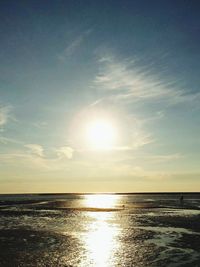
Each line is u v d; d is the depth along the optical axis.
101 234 40.72
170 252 30.81
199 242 35.41
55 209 81.38
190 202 115.75
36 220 55.66
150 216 61.41
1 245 33.91
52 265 26.50
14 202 125.56
